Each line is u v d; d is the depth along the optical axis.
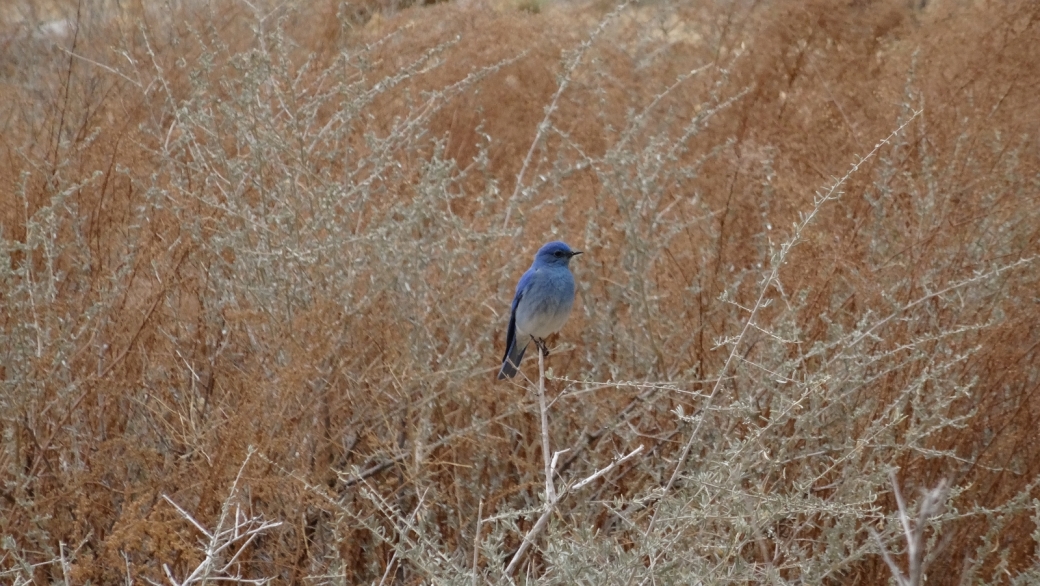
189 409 10.74
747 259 13.49
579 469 11.42
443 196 11.93
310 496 9.39
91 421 10.70
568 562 7.30
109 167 12.19
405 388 10.46
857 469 9.52
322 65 16.41
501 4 21.59
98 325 10.69
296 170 11.45
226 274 11.95
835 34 18.06
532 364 12.48
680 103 18.06
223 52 16.75
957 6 18.03
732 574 7.59
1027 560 10.08
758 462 8.95
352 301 11.10
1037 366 11.10
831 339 10.88
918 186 13.09
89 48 17.77
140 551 9.61
